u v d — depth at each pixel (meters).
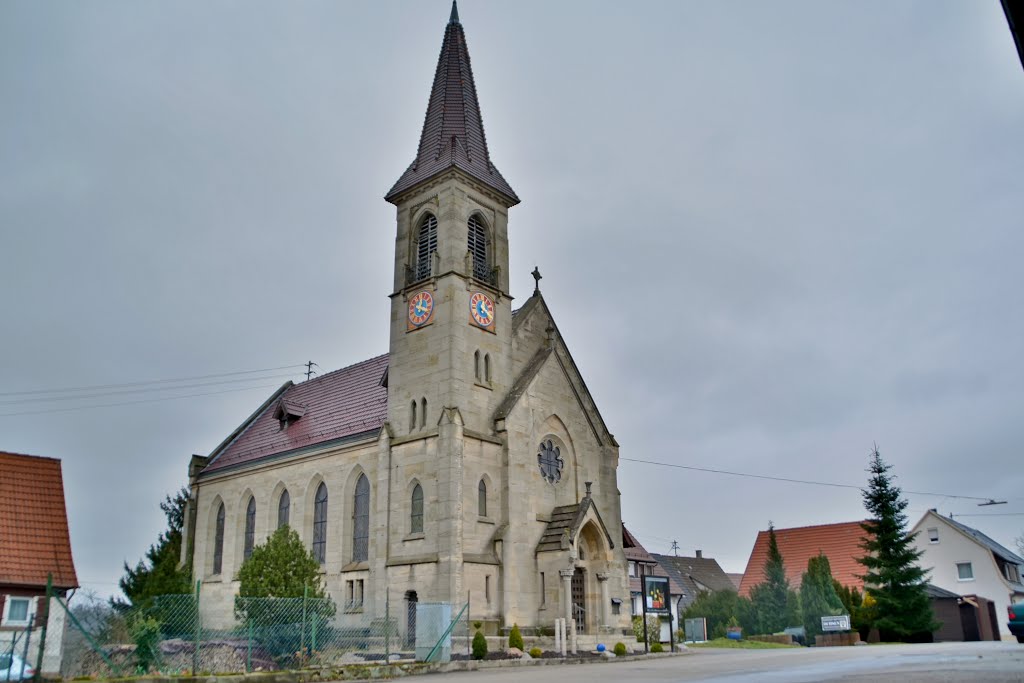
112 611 30.84
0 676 27.66
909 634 67.31
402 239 51.31
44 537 44.06
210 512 61.94
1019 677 20.69
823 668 28.72
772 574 74.12
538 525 47.34
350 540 49.50
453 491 42.66
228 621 56.41
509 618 43.41
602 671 30.59
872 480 71.94
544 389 50.84
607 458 54.66
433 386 46.09
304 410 61.31
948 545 93.06
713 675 26.47
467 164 50.53
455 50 57.06
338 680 29.44
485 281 50.09
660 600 50.16
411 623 41.53
